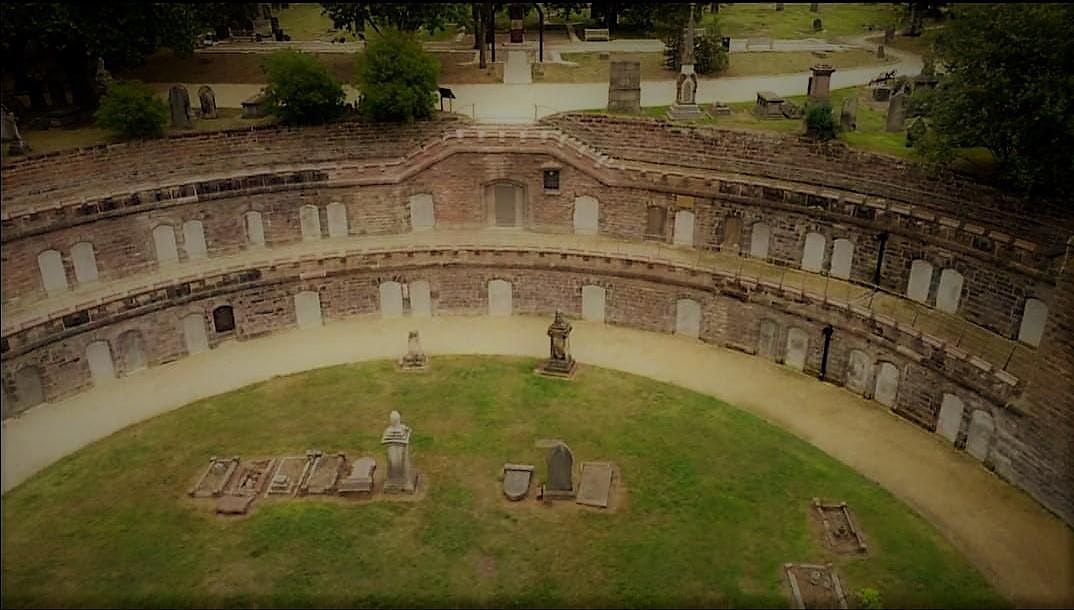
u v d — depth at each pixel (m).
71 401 47.22
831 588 33.34
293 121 59.75
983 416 40.91
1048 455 37.66
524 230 59.72
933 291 48.06
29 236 48.38
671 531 36.75
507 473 40.06
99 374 48.72
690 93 60.12
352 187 57.12
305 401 47.00
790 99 65.06
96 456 42.38
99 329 48.00
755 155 55.88
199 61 77.44
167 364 51.00
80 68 63.25
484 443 43.06
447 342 53.19
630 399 47.06
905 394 44.81
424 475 40.53
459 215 59.34
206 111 62.53
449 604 32.88
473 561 35.09
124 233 52.03
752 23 96.56
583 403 46.69
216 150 57.78
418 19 68.50
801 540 36.25
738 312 51.34
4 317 47.69
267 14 96.50
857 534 36.16
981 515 37.78
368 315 55.97
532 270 55.22
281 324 54.25
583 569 34.59
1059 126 42.81
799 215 52.19
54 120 60.09
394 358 51.44
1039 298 42.81
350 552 35.59
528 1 80.81
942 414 43.12
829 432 44.06
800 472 40.75
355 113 62.41
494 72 73.62
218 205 54.69
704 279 51.78
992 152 47.72
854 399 47.09
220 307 52.34
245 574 34.44
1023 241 43.53
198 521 37.56
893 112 56.50
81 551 35.81
